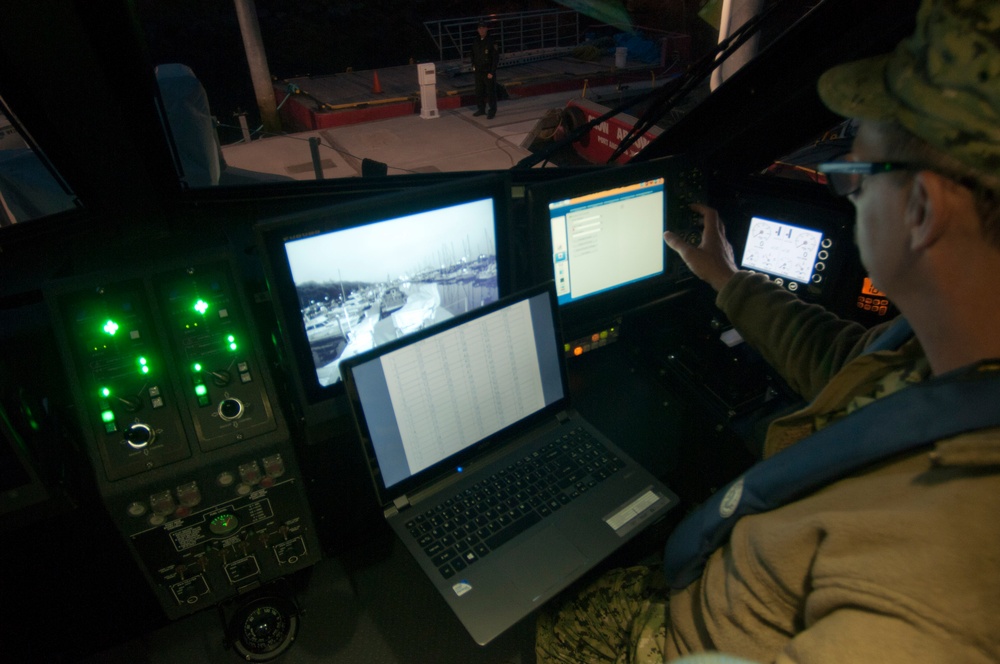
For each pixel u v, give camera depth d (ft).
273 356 4.19
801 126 5.39
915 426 1.50
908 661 1.22
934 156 1.44
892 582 1.29
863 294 4.95
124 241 4.12
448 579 3.69
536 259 4.65
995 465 1.30
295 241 3.59
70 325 3.24
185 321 3.41
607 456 4.46
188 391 3.43
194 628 4.43
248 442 3.51
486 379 4.27
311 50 42.50
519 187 4.91
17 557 3.65
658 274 5.32
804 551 1.65
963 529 1.26
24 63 3.31
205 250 3.46
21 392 3.34
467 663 4.26
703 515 2.34
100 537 3.88
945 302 1.55
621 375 5.59
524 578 3.70
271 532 3.80
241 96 35.60
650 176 4.93
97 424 3.29
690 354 4.90
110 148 3.85
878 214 1.66
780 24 10.77
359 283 3.90
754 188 5.42
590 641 3.54
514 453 4.48
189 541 3.59
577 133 5.39
